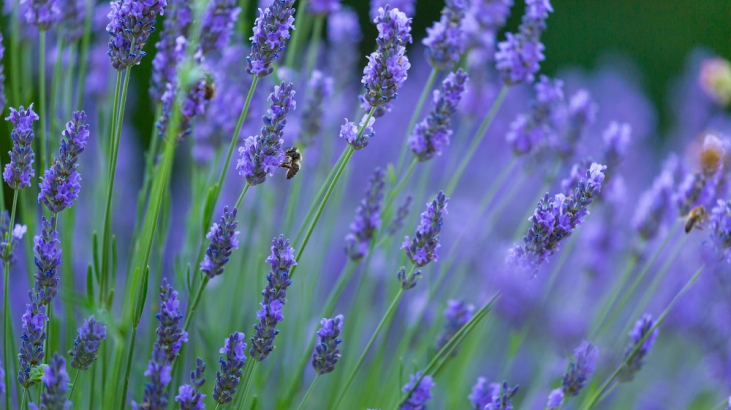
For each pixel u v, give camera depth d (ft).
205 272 3.84
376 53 3.81
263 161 3.80
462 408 4.69
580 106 4.51
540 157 4.57
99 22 4.63
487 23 4.58
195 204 4.23
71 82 4.34
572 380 4.00
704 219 4.18
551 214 3.82
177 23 4.03
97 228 4.40
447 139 4.07
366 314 4.68
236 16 4.05
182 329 3.85
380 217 4.21
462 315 4.20
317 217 3.86
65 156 3.77
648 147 8.41
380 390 4.41
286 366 4.42
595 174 3.82
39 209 4.83
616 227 4.70
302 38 4.73
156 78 4.08
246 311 4.39
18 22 4.34
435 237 3.89
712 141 4.19
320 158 4.79
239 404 3.87
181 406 3.79
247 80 4.37
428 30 4.17
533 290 4.36
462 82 4.05
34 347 3.79
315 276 4.49
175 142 3.94
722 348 4.65
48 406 3.70
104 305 3.99
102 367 4.02
